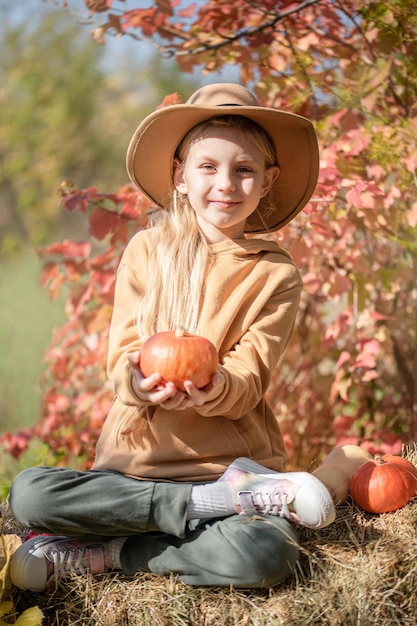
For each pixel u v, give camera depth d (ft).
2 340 21.70
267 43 12.21
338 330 12.73
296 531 7.68
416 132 11.32
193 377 7.13
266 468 7.70
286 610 7.04
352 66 12.13
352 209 11.97
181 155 8.95
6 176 40.09
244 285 8.42
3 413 17.89
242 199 8.43
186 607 7.20
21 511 7.49
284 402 13.44
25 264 32.60
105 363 13.52
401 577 7.20
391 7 11.03
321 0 11.76
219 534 7.32
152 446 7.95
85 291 13.00
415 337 13.19
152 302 8.30
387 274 12.49
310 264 12.64
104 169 41.04
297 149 9.10
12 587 7.54
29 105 41.78
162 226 8.78
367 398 13.26
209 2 12.51
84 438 13.48
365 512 8.16
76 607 7.39
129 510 7.41
